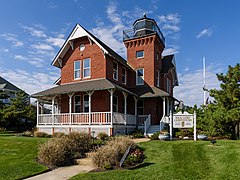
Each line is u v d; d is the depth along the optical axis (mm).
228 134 16219
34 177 8211
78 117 19422
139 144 13047
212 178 7277
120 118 19078
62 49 23234
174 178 7410
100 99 21016
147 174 7895
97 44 21281
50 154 10016
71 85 21641
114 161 9383
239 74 16312
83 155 11156
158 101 24438
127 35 27109
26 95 37250
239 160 8562
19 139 15844
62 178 8016
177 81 34719
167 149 11305
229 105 16172
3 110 30766
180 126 15227
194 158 9359
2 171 8594
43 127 21188
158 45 27312
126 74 24969
